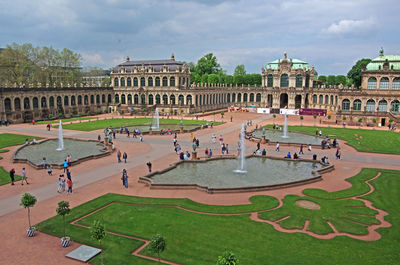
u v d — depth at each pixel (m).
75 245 25.14
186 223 29.16
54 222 29.31
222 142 68.25
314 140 74.38
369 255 23.84
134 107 140.88
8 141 70.62
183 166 50.09
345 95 112.81
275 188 39.91
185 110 130.75
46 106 116.44
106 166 50.12
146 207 33.16
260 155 56.75
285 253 23.92
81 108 132.12
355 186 40.91
